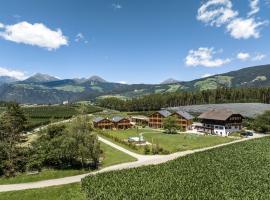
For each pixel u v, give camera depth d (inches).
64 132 3299.7
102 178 2632.9
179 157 3356.3
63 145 3157.0
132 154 3821.4
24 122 4480.8
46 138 3334.2
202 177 2637.8
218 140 4724.4
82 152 3137.3
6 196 2336.4
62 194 2358.5
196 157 3314.5
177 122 6127.0
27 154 3120.1
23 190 2468.0
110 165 3262.8
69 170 3058.6
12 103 4466.0
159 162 3329.2
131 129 6624.0
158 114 6875.0
